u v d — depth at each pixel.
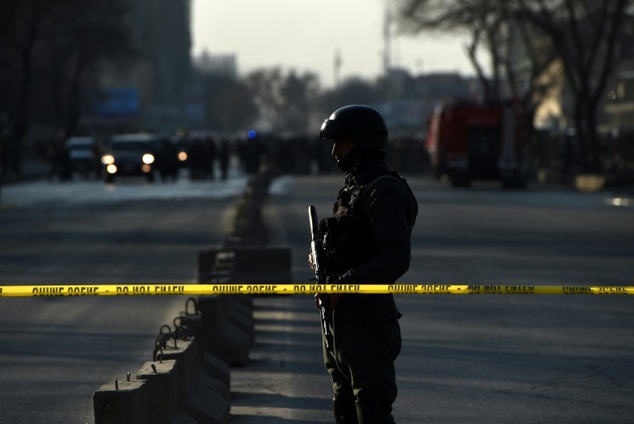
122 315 35.25
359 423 14.97
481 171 123.94
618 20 127.00
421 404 23.30
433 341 30.67
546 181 141.38
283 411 22.75
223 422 20.25
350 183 15.38
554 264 49.25
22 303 38.03
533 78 157.38
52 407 23.03
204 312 27.08
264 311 36.34
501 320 34.38
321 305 15.04
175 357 18.84
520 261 50.34
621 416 22.28
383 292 14.60
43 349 29.48
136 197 103.56
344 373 15.23
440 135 145.50
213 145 149.38
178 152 164.25
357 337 14.93
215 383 21.52
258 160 163.00
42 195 108.75
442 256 52.41
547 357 28.31
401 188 14.91
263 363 27.77
